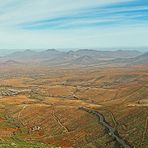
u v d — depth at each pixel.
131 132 161.50
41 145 118.56
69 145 170.62
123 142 152.00
